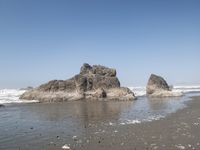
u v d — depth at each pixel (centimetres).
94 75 6338
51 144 1662
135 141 1702
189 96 6875
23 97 6222
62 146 1605
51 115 3212
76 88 6075
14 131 2128
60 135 1942
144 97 6756
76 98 5850
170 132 1958
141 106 4212
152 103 4791
